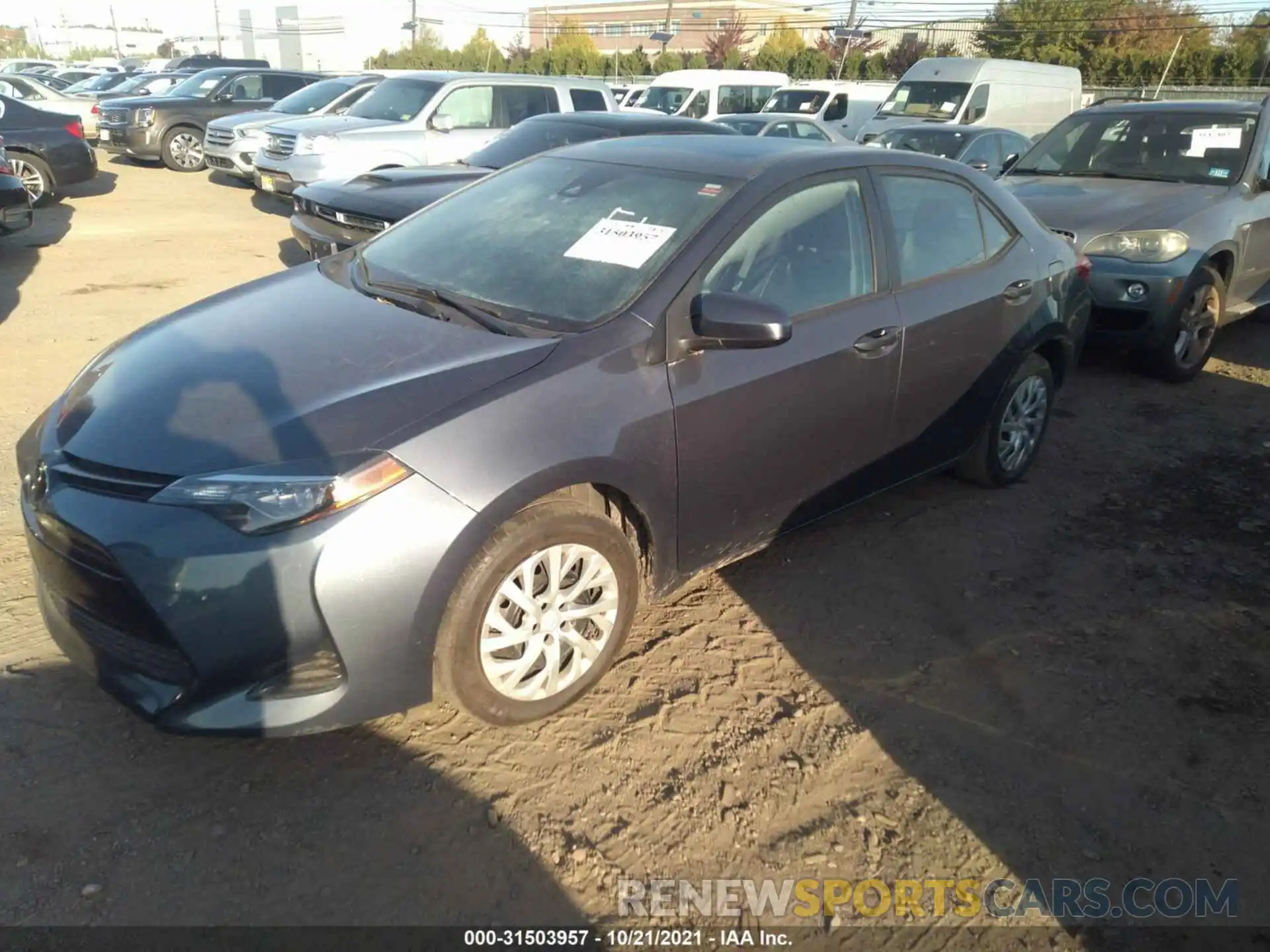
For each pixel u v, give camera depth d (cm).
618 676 318
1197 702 318
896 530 426
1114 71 3656
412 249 368
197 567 233
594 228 337
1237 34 3662
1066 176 734
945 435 414
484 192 395
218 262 888
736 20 5216
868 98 1962
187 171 1526
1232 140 683
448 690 267
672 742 289
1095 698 318
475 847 248
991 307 408
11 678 297
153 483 243
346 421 252
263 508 234
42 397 528
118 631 251
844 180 364
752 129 1520
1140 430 559
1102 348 639
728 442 314
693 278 307
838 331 344
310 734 252
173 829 247
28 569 357
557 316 303
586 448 271
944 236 401
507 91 1139
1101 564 404
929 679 325
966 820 266
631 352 290
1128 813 271
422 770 272
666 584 321
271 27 7188
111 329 662
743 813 265
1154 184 683
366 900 232
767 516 346
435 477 247
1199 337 643
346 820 254
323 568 236
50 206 1155
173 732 241
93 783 260
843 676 324
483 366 275
